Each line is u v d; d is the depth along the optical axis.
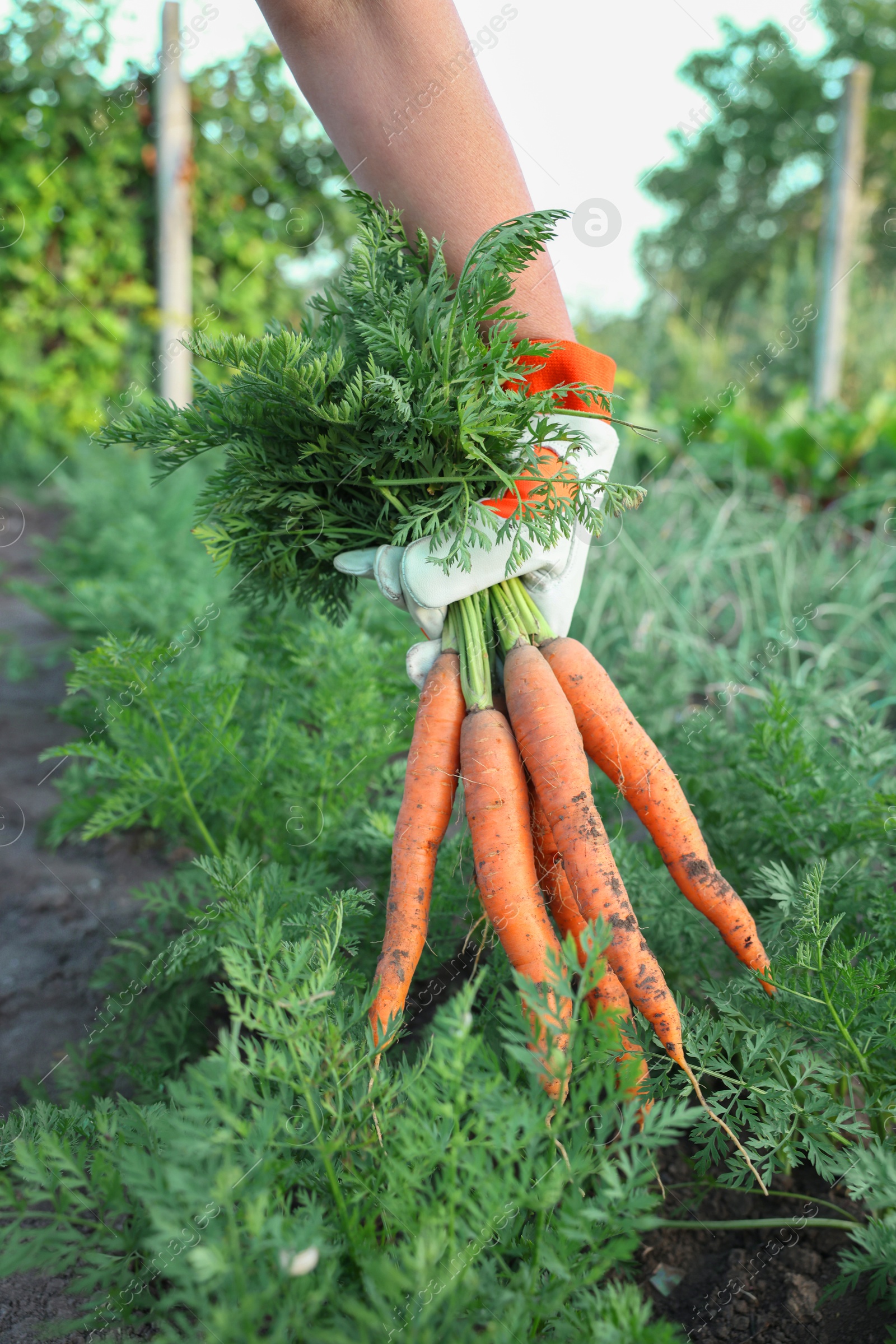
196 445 1.35
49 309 6.65
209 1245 0.89
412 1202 0.98
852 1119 1.42
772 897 1.54
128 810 1.95
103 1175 1.09
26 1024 1.87
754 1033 1.32
